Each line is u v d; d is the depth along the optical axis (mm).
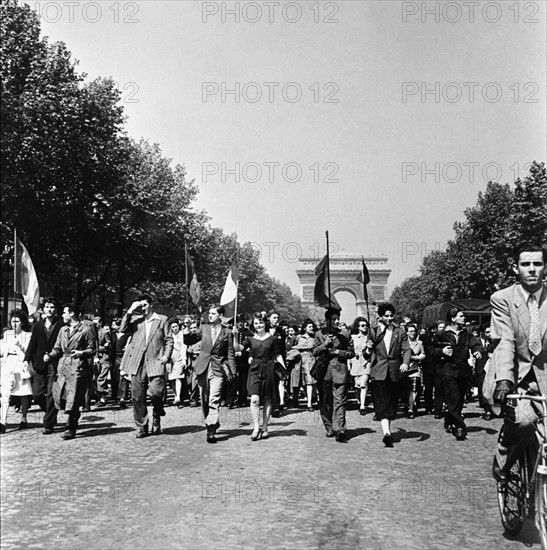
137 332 12203
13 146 28875
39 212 31375
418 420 15211
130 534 5988
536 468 5320
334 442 11406
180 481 8148
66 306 12203
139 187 40062
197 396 18828
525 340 5617
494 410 5609
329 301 12414
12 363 12984
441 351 12172
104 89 33719
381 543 5750
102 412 16391
